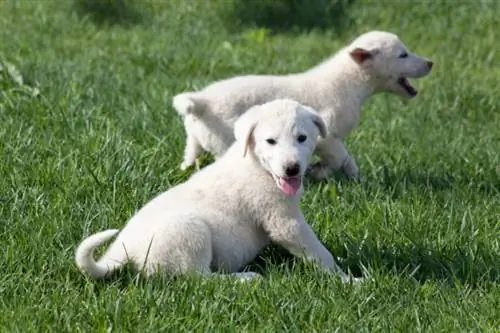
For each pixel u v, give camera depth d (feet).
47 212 35.65
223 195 32.89
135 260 31.04
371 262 33.37
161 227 30.94
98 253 33.19
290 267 33.73
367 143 48.96
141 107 50.49
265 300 29.89
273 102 33.96
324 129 33.94
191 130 42.80
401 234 35.99
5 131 44.45
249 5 78.43
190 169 41.83
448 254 34.45
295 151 32.55
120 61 63.87
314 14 78.23
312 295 30.63
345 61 45.57
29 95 51.19
